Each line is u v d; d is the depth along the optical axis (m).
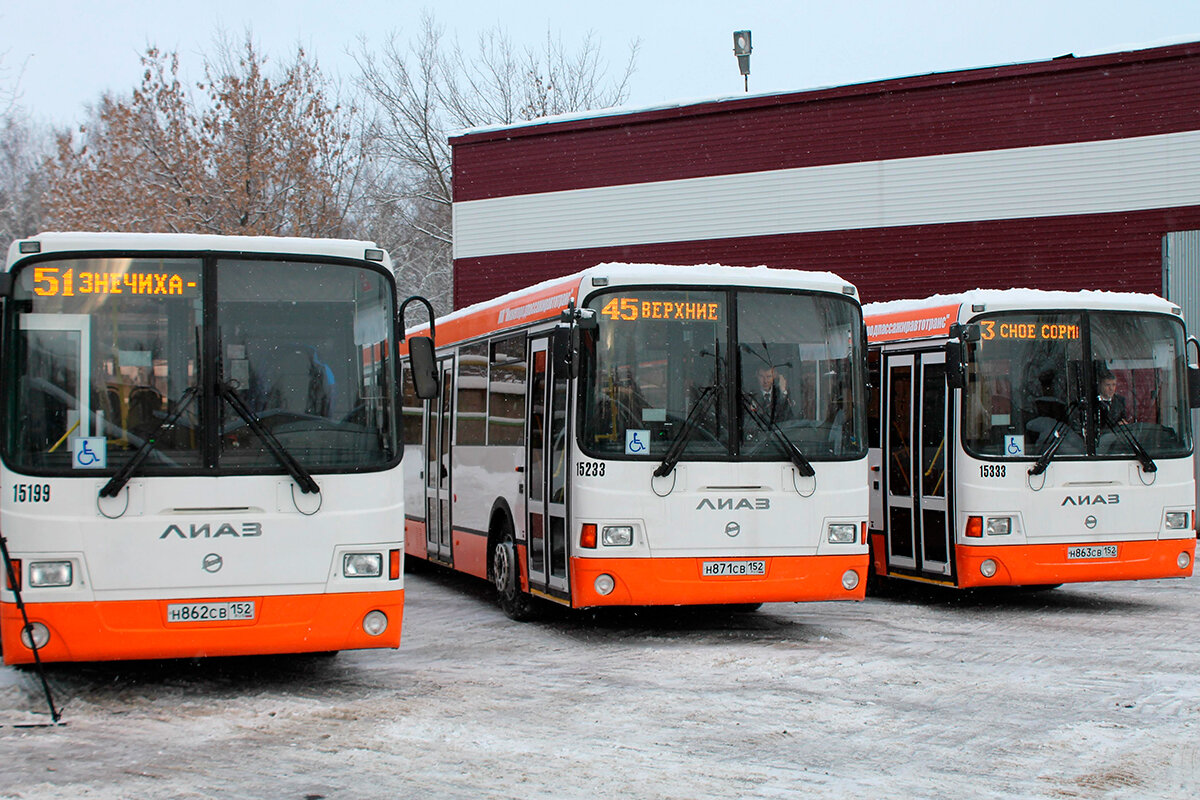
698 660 9.46
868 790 5.87
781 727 7.20
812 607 12.75
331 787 5.91
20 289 7.67
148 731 7.09
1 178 31.41
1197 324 21.98
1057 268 23.44
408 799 5.71
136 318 7.78
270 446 7.82
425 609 12.70
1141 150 22.84
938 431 12.49
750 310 10.42
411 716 7.46
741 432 10.24
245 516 7.73
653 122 26.92
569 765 6.32
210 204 32.41
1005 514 11.98
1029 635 10.70
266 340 7.95
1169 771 6.23
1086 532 12.14
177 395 7.76
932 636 10.67
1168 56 22.64
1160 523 12.38
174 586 7.60
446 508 14.25
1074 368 12.31
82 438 7.59
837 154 25.19
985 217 23.98
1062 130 23.42
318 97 34.12
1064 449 12.16
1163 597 13.45
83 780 6.04
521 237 28.22
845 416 10.55
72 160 31.53
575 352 9.86
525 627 11.32
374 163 43.53
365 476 7.99
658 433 10.09
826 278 10.69
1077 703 7.87
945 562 12.33
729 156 26.17
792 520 10.27
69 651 7.46
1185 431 12.61
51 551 7.47
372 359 8.15
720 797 5.74
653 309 10.23
